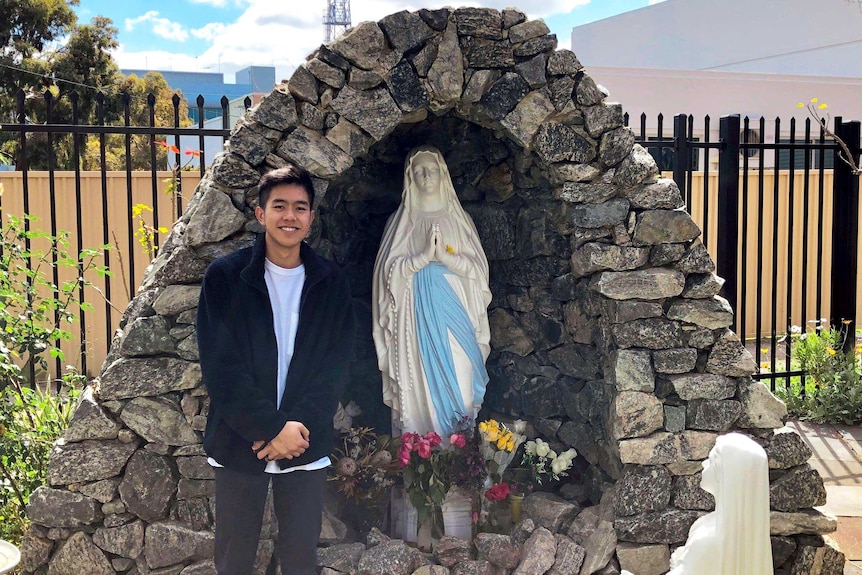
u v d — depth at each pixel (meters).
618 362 3.67
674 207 3.75
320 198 3.56
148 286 3.58
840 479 5.36
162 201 8.02
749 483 2.25
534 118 3.70
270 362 2.86
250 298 2.86
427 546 3.70
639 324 3.69
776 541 3.79
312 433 2.88
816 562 3.77
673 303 3.72
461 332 3.99
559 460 4.01
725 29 16.17
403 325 3.92
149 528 3.42
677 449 3.68
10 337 4.26
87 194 7.78
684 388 3.69
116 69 14.41
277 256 2.96
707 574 2.28
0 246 4.38
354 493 3.77
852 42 13.96
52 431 4.59
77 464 3.38
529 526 3.75
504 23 3.65
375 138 3.58
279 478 2.93
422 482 3.69
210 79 37.97
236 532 2.93
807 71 14.83
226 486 2.90
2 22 13.87
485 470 3.81
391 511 4.00
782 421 3.79
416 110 3.61
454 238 4.00
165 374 3.43
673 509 3.69
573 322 4.17
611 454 3.88
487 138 4.35
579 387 4.21
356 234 4.70
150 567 3.42
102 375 3.51
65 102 12.84
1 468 4.07
